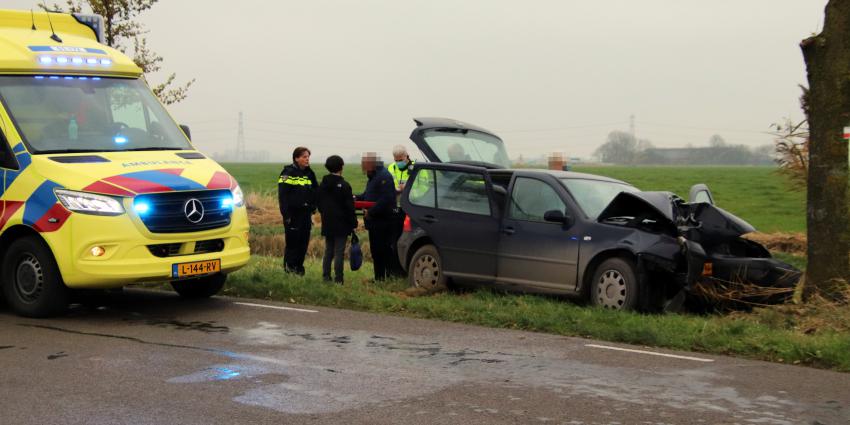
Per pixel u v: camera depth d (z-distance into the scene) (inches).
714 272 394.0
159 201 364.8
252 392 246.4
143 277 359.3
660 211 383.9
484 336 332.2
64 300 369.4
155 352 299.7
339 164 464.4
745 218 1111.6
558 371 274.2
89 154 379.2
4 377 264.8
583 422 219.6
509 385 255.9
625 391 249.8
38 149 374.3
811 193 374.0
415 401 237.9
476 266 429.4
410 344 315.3
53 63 398.6
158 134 410.6
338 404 234.5
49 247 364.8
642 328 325.1
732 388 254.1
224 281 423.8
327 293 412.5
